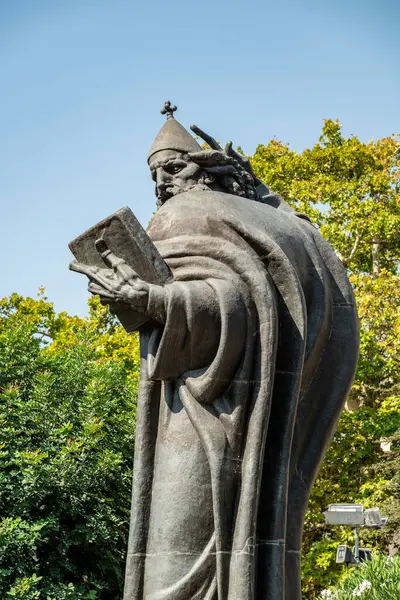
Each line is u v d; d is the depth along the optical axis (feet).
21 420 49.67
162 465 18.74
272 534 18.43
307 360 20.47
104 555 48.34
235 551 17.84
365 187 86.07
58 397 53.42
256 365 18.81
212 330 18.66
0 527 44.01
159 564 18.17
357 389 78.18
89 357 59.57
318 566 69.62
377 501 70.95
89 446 49.01
